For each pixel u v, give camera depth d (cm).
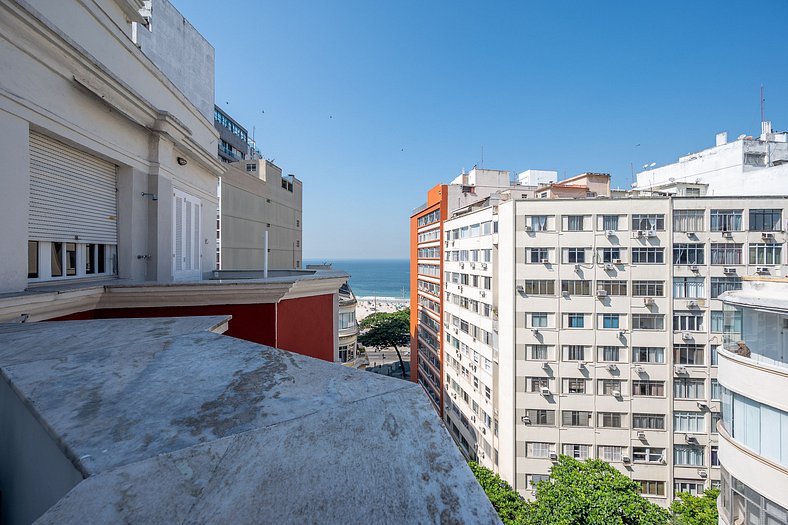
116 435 143
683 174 3416
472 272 2934
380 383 203
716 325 2167
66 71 568
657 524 1597
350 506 113
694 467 2173
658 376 2211
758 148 2975
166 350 270
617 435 2244
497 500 1956
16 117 492
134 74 855
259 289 668
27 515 174
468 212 3180
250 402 174
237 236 2972
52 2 609
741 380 1085
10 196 485
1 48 470
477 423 2877
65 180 611
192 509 106
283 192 3775
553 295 2303
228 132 4859
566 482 1825
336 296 947
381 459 137
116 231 738
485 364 2728
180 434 143
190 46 1727
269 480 121
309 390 190
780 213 2150
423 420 168
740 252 2169
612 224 2267
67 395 182
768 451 1014
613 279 2250
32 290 500
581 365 2267
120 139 714
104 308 611
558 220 2300
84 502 105
